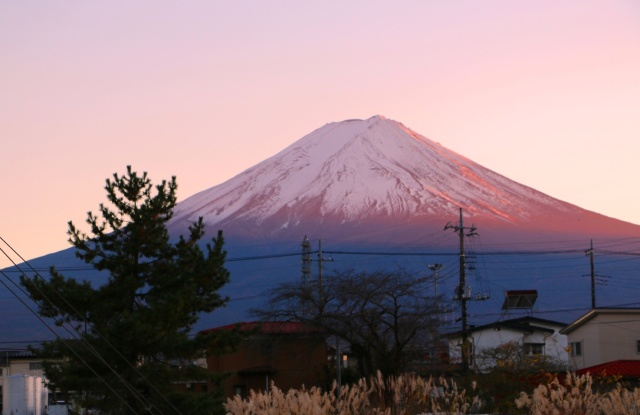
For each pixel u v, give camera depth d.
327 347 50.66
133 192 30.12
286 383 47.03
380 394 17.70
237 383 47.41
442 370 45.16
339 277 46.88
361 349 44.47
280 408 15.53
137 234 29.72
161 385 27.72
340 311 44.28
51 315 28.39
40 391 48.06
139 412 27.58
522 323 62.91
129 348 27.34
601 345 53.78
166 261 30.25
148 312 28.34
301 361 47.19
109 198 30.08
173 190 30.72
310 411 15.40
